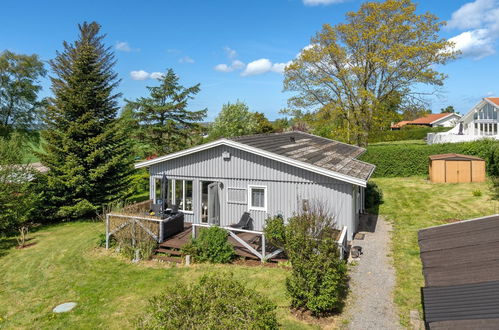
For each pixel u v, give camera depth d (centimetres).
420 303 907
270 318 579
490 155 2672
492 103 3638
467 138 3706
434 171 2675
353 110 3444
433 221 1719
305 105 3597
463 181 2603
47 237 1684
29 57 4841
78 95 1988
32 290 1058
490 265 612
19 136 2091
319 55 3369
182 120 3834
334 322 830
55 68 2202
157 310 544
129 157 2406
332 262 866
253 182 1495
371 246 1368
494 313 471
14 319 886
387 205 2108
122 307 930
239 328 511
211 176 1581
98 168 1973
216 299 546
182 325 512
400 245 1370
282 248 1177
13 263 1311
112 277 1132
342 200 1346
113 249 1388
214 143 1530
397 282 1038
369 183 2156
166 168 1686
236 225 1409
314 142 2194
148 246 1296
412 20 3116
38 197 1895
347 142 3538
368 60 3262
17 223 1834
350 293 974
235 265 1191
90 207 1964
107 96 2089
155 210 1476
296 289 858
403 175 3091
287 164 1418
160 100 3778
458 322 474
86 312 911
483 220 855
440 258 705
